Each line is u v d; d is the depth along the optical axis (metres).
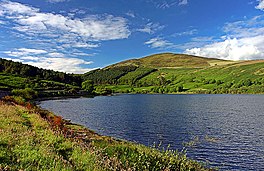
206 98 166.75
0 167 9.14
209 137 41.84
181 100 147.00
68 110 85.19
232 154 31.58
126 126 52.59
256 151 33.03
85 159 12.67
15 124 20.56
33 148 12.80
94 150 15.59
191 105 110.19
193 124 55.81
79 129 38.91
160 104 116.31
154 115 73.00
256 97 171.12
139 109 91.69
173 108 96.12
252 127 51.78
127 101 137.50
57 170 10.05
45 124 23.89
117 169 12.93
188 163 20.02
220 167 26.66
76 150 14.30
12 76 189.50
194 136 42.69
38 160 10.97
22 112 34.03
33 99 125.75
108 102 127.81
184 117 68.31
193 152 32.53
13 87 147.25
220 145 36.22
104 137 33.84
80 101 132.75
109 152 16.55
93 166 11.79
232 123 57.31
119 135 43.16
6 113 27.98
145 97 184.88
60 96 162.50
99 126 52.31
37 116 30.30
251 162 28.55
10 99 59.84
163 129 49.31
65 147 15.00
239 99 151.50
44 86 178.75
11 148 11.98
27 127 19.81
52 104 108.94
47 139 16.34
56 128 23.58
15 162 10.38
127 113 78.12
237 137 41.78
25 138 14.67
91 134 35.12
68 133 24.83
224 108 95.75
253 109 91.44
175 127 51.69
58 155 12.66
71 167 10.94
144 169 14.64
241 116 70.81
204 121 60.66
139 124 55.50
